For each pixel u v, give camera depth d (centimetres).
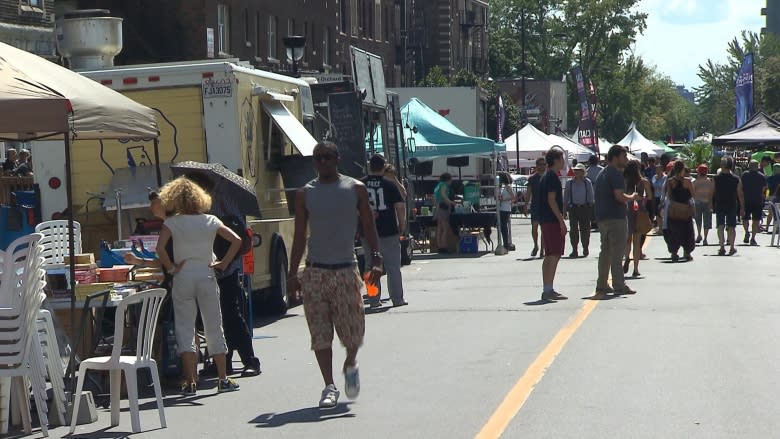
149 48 5150
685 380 1285
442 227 3491
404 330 1761
